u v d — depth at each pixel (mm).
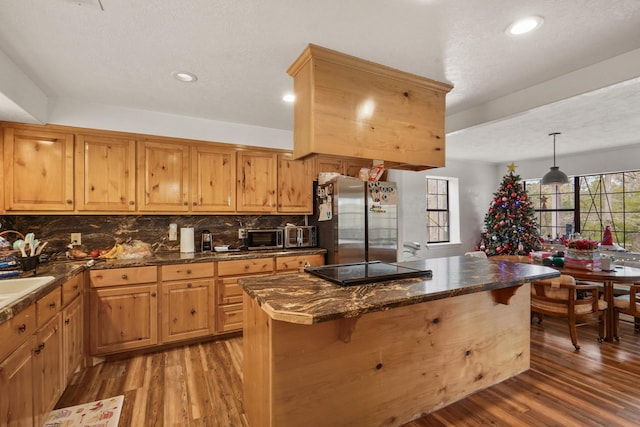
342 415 1720
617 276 3018
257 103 2984
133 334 2805
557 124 3648
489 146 4875
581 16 1653
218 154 3504
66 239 3064
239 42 1930
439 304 2064
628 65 2018
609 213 5199
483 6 1578
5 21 1705
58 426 1884
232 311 3229
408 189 5262
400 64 2150
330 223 3689
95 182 2943
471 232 6363
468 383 2189
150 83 2533
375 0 1536
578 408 2027
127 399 2164
